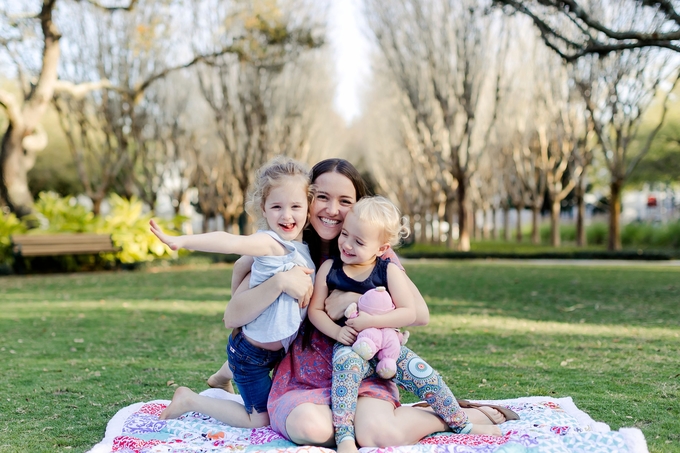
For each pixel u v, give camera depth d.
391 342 2.93
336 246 3.27
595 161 29.69
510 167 28.17
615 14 16.11
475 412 3.15
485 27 19.25
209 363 5.04
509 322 6.84
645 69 19.05
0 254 14.15
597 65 18.77
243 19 17.45
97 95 21.06
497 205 35.69
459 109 20.67
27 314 7.72
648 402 3.71
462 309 7.86
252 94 21.78
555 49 8.44
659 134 25.94
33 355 5.34
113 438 2.99
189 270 14.80
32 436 3.25
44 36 14.91
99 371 4.74
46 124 30.67
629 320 6.86
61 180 31.36
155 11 19.66
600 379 4.30
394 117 26.53
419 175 27.48
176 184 27.81
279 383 3.07
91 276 13.26
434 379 2.93
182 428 3.15
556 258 18.12
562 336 5.96
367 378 3.02
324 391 2.94
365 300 2.96
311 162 26.80
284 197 3.04
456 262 17.09
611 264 15.94
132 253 14.91
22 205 15.23
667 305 7.95
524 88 23.78
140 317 7.48
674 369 4.54
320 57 24.58
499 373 4.54
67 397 4.02
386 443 2.76
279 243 3.05
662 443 2.99
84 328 6.72
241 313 3.02
